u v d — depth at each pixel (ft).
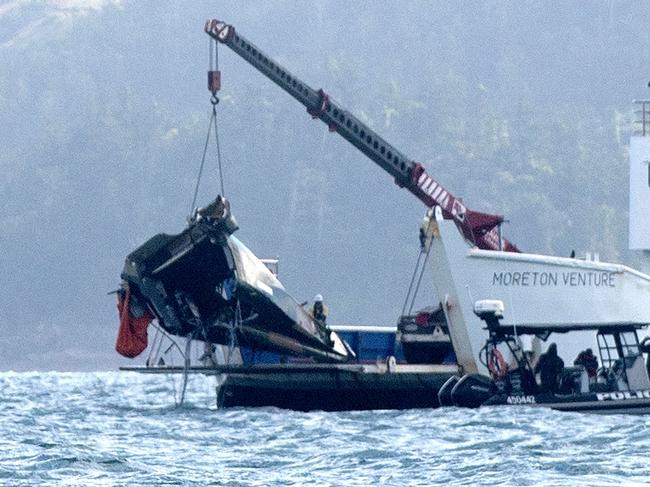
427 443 453.17
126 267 563.48
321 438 471.21
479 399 549.95
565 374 549.13
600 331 563.48
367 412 557.33
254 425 515.91
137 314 574.56
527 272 579.89
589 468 394.32
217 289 563.89
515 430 482.69
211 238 547.90
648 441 449.48
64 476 387.34
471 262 577.43
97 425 529.45
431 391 576.61
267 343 577.02
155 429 509.76
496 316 552.82
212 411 574.56
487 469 395.14
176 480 380.78
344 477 386.11
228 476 387.96
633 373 553.23
